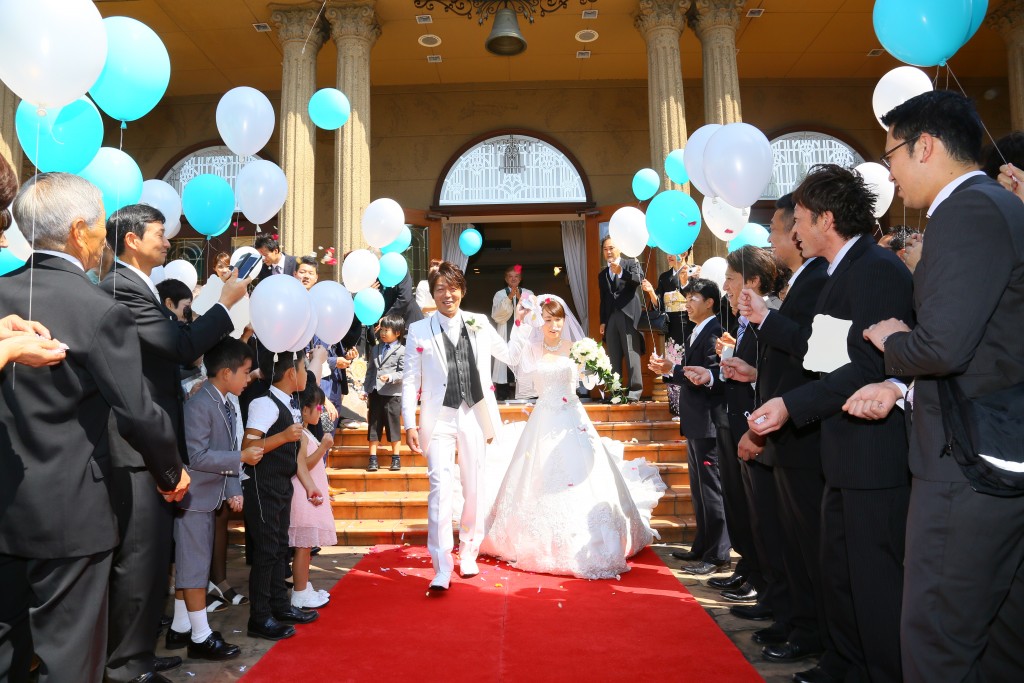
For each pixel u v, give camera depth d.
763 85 11.32
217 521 4.00
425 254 10.89
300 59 8.66
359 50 8.69
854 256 2.55
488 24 9.43
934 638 1.80
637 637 3.36
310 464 3.79
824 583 2.68
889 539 2.38
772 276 3.62
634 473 6.00
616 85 11.30
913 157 1.99
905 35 2.88
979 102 11.26
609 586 4.19
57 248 2.10
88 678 1.97
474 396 4.44
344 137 8.51
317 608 3.87
